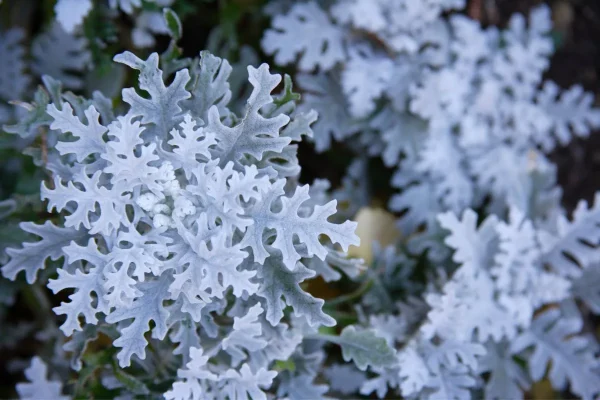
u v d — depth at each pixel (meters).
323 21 1.04
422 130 1.07
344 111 1.06
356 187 1.09
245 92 1.09
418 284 1.01
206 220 0.82
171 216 0.83
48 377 1.01
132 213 0.85
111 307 0.85
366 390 0.94
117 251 0.82
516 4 1.15
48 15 1.05
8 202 0.92
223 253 0.82
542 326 1.01
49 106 0.83
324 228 0.83
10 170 1.01
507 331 0.98
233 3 1.08
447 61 1.07
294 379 0.93
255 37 1.11
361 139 1.08
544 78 1.17
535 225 1.04
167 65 0.90
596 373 1.00
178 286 0.82
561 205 1.16
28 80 1.03
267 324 0.89
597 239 1.01
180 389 0.85
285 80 0.85
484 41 1.07
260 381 0.87
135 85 0.94
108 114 0.88
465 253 0.98
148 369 0.91
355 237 0.83
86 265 0.86
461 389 0.94
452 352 0.94
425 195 1.07
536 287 1.00
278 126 0.83
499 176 1.07
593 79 1.17
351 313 0.99
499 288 0.99
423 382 0.94
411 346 0.95
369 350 0.91
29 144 0.96
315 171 1.13
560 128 1.09
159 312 0.84
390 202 1.06
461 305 0.94
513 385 1.00
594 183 1.16
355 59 1.04
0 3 1.04
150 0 0.98
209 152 0.84
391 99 1.06
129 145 0.82
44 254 0.86
